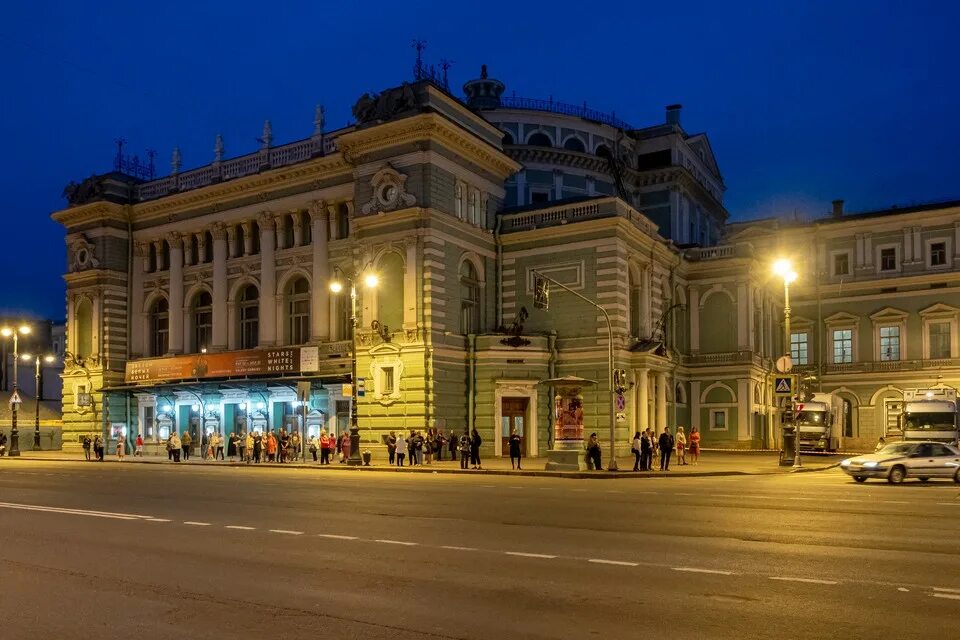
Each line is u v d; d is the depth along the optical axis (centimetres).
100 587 1215
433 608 1070
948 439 5322
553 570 1316
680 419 6028
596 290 4981
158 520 1988
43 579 1275
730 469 3900
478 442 3994
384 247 4850
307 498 2511
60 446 7294
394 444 4334
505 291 5297
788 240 7250
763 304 6556
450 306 4856
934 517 1978
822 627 973
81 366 6278
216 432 5338
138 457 5641
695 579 1244
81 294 6347
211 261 5953
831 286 7044
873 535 1680
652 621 1002
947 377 6562
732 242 7144
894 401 6762
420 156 4762
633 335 5300
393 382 4734
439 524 1870
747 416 5966
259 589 1191
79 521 1978
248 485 3066
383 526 1842
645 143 7162
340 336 5231
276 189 5572
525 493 2669
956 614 1031
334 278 5262
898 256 6838
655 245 5525
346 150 5034
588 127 6856
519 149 6575
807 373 7075
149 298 6241
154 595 1159
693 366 6169
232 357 5419
